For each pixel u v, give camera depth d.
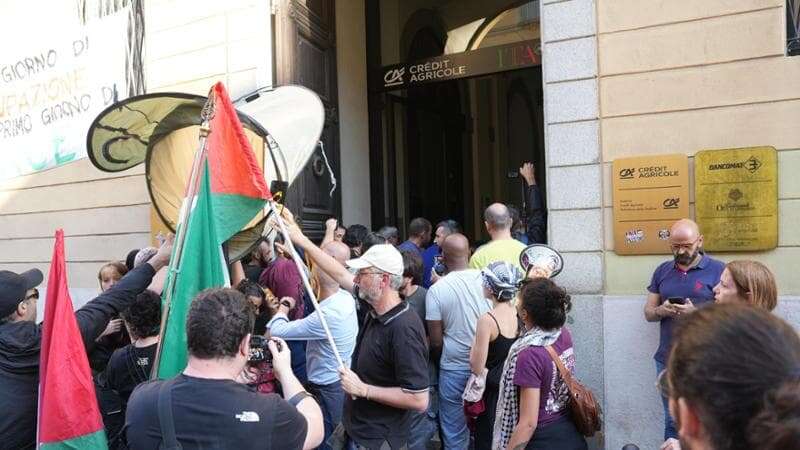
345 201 7.65
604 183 5.07
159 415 1.87
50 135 8.45
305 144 4.15
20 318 2.83
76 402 2.41
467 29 8.42
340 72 7.70
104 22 7.92
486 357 3.76
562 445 2.88
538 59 7.00
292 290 5.12
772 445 1.00
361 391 2.87
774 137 4.54
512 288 3.74
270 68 6.69
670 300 4.15
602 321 5.01
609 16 5.04
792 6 4.53
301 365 4.54
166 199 3.52
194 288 2.60
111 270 5.08
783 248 4.51
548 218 5.29
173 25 7.32
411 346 2.91
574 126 5.18
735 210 4.61
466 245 4.61
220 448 1.83
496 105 10.48
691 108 4.79
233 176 2.77
